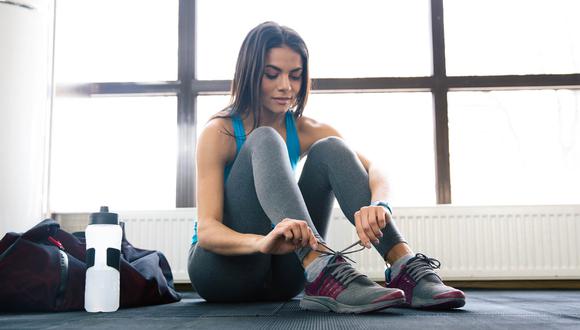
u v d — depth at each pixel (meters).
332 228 2.68
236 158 1.20
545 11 2.96
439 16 2.93
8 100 2.25
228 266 1.22
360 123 2.92
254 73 1.29
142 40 3.00
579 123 2.90
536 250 2.65
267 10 2.97
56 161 2.56
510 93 2.94
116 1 3.00
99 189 2.91
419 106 2.94
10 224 2.23
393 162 2.88
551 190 2.88
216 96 2.99
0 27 2.27
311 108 2.92
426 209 2.68
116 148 2.94
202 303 1.42
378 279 2.66
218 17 3.01
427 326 0.85
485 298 1.76
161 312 1.16
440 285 1.08
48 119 2.49
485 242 2.66
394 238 1.13
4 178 2.23
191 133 2.92
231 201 1.20
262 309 1.17
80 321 1.00
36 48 2.35
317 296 1.07
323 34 2.93
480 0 2.97
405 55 2.95
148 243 2.70
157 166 2.93
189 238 2.70
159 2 3.01
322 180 1.20
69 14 2.71
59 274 1.23
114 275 1.21
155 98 2.99
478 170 2.89
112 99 2.99
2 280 1.20
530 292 2.23
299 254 1.10
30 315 1.14
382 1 2.95
